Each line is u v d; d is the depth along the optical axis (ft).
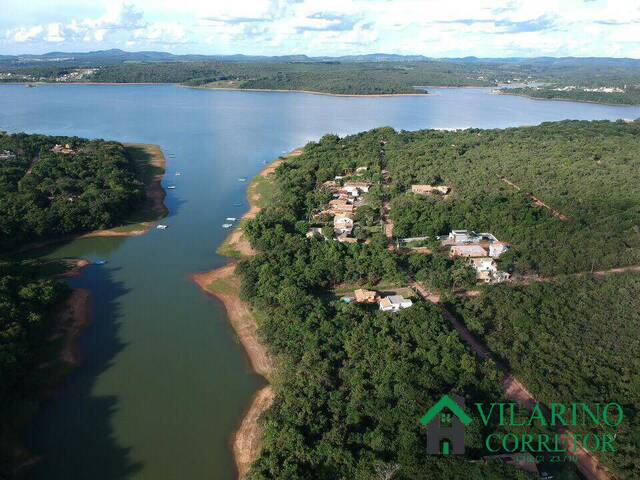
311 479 206.08
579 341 292.40
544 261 391.65
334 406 244.22
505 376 276.41
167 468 229.25
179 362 302.25
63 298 356.38
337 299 361.30
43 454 233.55
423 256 402.93
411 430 221.46
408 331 300.81
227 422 256.32
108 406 264.93
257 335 323.78
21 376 266.57
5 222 438.81
